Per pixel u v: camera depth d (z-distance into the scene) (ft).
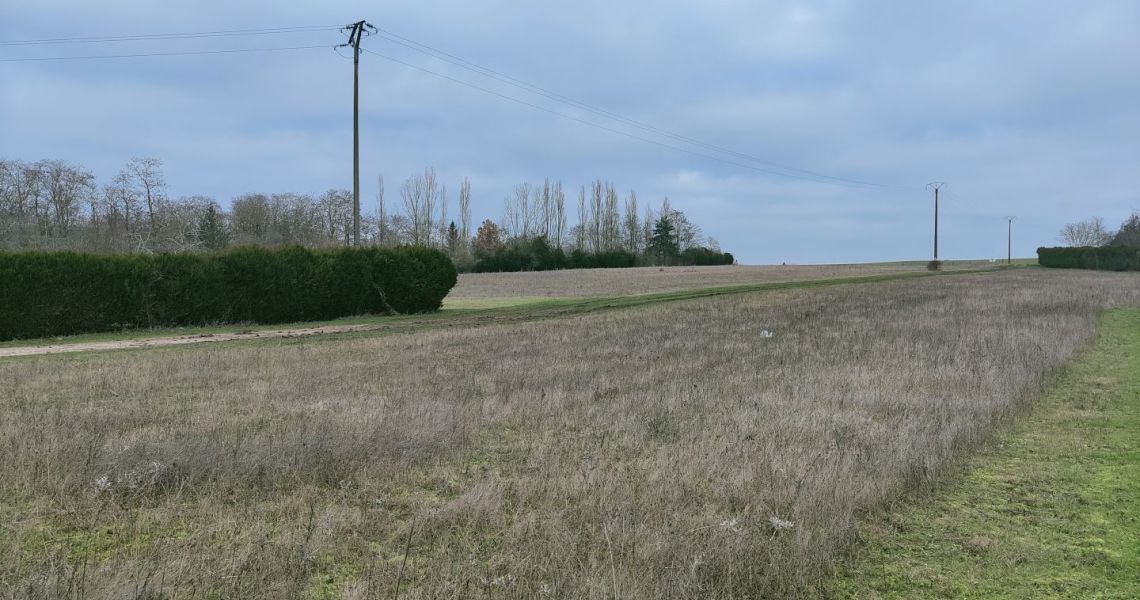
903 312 69.05
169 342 62.85
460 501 16.56
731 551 13.39
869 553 14.64
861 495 16.99
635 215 365.20
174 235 197.47
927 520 16.51
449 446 22.21
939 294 97.40
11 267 67.36
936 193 276.21
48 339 67.67
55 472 18.54
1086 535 15.62
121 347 59.00
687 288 152.97
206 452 20.01
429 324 77.00
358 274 92.53
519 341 54.03
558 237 343.26
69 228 189.26
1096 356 42.39
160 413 27.48
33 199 185.37
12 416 26.63
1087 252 254.06
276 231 255.09
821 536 14.24
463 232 301.84
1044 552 14.65
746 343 49.06
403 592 12.17
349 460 20.22
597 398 30.48
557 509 16.28
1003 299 84.02
